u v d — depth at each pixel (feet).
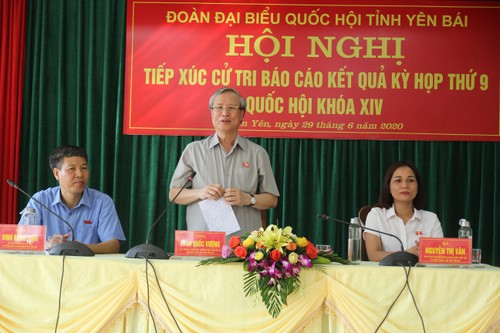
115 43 17.28
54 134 17.28
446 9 16.78
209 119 16.84
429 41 16.75
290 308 8.75
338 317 8.83
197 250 9.41
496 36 16.67
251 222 12.69
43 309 8.94
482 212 16.89
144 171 17.19
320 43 16.84
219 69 16.89
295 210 17.19
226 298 8.82
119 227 12.41
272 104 16.84
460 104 16.67
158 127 16.87
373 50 16.79
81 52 17.22
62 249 9.55
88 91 17.16
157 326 8.87
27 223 10.86
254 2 16.90
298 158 17.19
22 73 17.21
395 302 8.80
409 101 16.72
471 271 8.83
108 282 8.91
